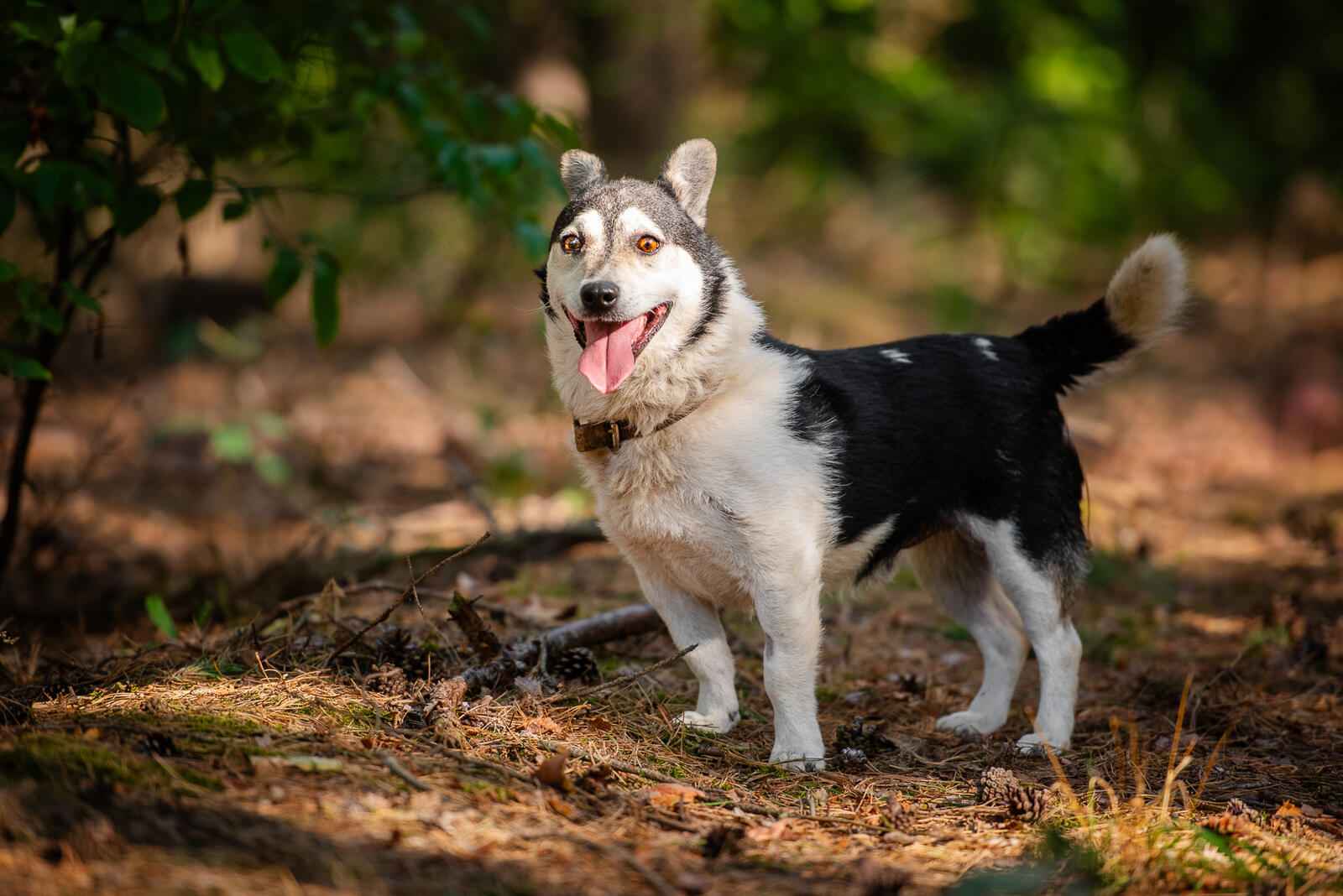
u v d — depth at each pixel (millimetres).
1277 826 4949
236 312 18297
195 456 13281
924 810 5184
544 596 8531
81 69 6191
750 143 24172
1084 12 23859
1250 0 25938
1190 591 9547
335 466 12883
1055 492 6324
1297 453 14602
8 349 7246
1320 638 7789
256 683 5664
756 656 7500
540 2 17297
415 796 4539
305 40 7496
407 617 7633
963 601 6816
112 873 3723
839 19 23266
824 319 18656
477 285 17812
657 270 5629
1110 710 6773
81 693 5660
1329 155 27234
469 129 8484
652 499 5777
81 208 6711
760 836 4652
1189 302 6676
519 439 13781
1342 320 20156
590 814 4711
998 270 23406
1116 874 4328
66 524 9969
